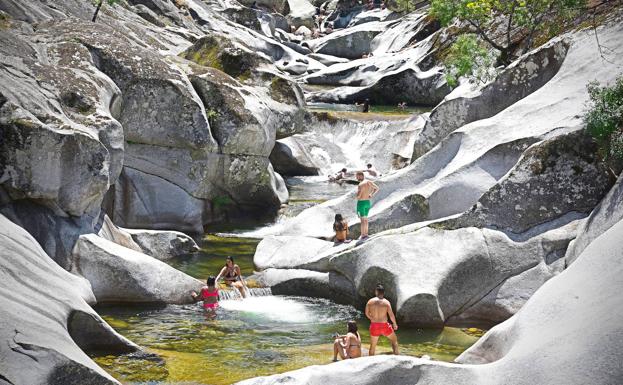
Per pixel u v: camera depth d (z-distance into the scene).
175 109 18.66
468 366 8.77
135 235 16.89
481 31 22.77
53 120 14.17
